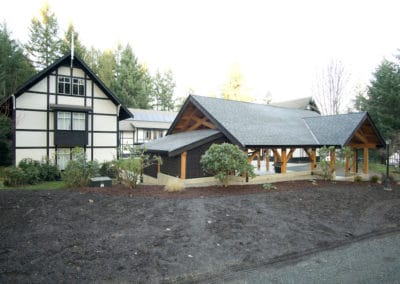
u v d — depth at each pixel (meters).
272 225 6.58
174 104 59.28
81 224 6.12
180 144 12.26
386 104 22.23
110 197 8.34
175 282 4.05
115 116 19.19
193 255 4.90
